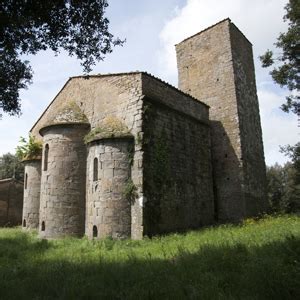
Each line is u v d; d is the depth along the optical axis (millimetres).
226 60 21594
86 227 16078
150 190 14711
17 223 29141
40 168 21500
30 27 7855
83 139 17656
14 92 9516
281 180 47469
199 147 19156
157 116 16094
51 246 13367
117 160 15148
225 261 7387
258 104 24219
